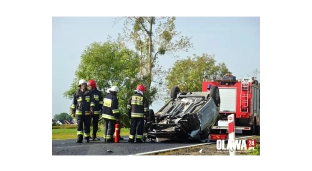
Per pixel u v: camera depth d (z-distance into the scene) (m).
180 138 15.30
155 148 13.46
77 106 14.68
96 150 12.88
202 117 16.00
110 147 13.45
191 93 17.36
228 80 20.73
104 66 18.97
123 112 19.34
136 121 15.02
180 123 15.32
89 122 14.85
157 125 15.48
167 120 15.66
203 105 16.36
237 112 20.84
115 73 19.34
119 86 19.41
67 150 12.76
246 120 21.02
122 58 19.23
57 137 16.23
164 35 19.55
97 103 15.26
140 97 15.08
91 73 18.81
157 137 15.30
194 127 15.65
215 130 18.78
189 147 13.99
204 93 17.23
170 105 16.78
